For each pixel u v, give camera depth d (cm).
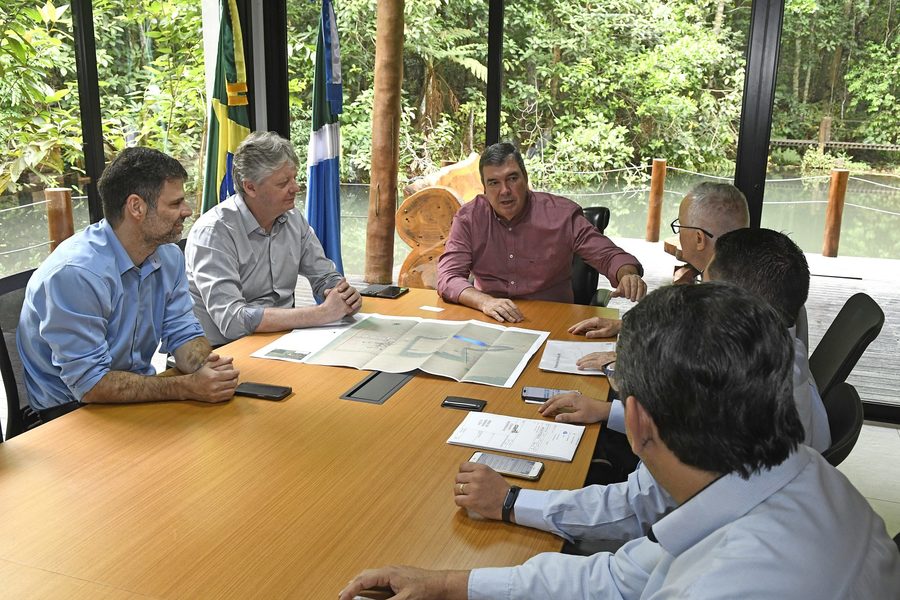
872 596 81
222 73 404
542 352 236
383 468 162
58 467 161
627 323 95
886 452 345
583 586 119
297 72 470
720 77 378
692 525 90
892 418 374
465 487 146
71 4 340
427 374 216
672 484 95
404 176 455
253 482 156
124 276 219
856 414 164
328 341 242
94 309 205
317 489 153
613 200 408
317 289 303
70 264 203
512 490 146
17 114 329
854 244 375
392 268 460
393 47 420
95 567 126
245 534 137
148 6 390
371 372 217
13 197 332
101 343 202
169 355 243
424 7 421
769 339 87
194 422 184
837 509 88
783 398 87
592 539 144
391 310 280
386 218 448
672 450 91
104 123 370
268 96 467
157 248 230
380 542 135
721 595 81
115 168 209
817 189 374
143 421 185
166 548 132
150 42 395
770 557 82
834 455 149
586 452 171
